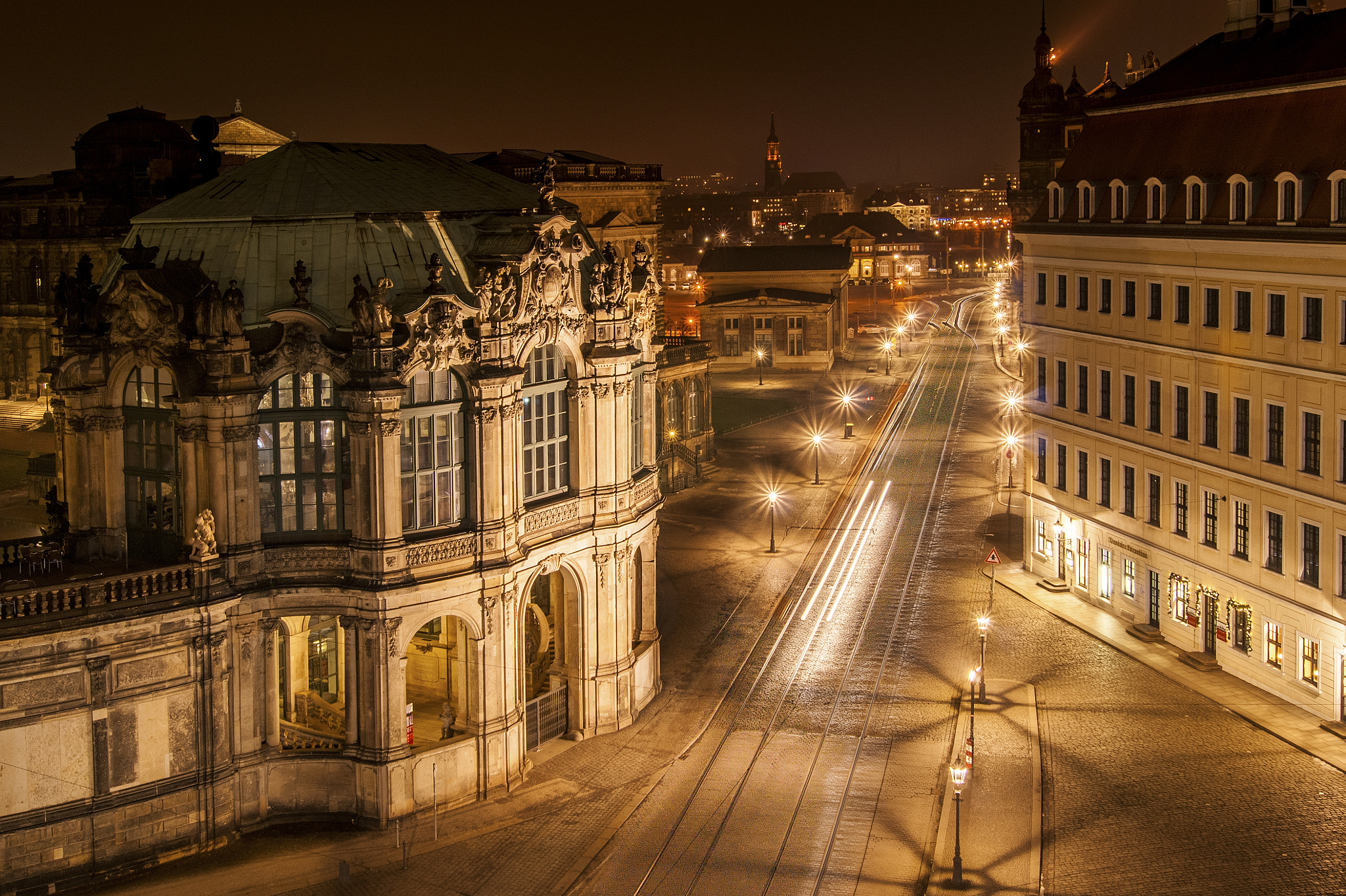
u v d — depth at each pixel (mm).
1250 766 48812
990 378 162250
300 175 49594
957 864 40344
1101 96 124188
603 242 118125
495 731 47938
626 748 52531
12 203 123500
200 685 43094
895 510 93688
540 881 41594
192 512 44156
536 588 58812
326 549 45125
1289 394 54406
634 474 57344
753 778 49250
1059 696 56969
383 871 42281
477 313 47125
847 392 153750
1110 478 68812
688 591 74125
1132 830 43938
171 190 110688
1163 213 62875
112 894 40531
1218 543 59719
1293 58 58531
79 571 45188
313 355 44719
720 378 167750
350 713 45500
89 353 45594
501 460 47781
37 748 40062
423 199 50844
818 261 179500
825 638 65625
